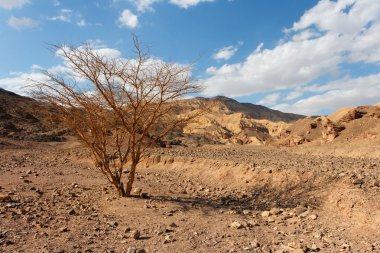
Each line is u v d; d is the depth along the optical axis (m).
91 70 11.17
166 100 11.72
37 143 38.03
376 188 10.32
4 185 14.00
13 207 10.38
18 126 48.97
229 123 130.50
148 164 21.86
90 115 11.91
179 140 53.94
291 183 13.04
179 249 7.41
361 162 17.12
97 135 12.38
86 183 15.62
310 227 8.97
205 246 7.63
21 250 6.89
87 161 24.34
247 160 18.27
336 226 8.92
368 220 8.65
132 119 12.56
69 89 11.45
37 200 11.59
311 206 10.67
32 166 21.23
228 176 16.09
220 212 10.89
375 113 49.28
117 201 11.87
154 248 7.46
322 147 39.38
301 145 52.44
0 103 57.50
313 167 14.60
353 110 52.94
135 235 8.09
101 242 7.73
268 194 12.80
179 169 19.84
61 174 17.98
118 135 13.02
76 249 7.15
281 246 7.58
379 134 41.44
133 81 11.42
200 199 12.89
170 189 14.82
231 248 7.50
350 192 10.23
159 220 9.73
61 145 37.78
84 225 8.98
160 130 13.14
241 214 10.70
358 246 7.48
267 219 9.98
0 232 7.92
